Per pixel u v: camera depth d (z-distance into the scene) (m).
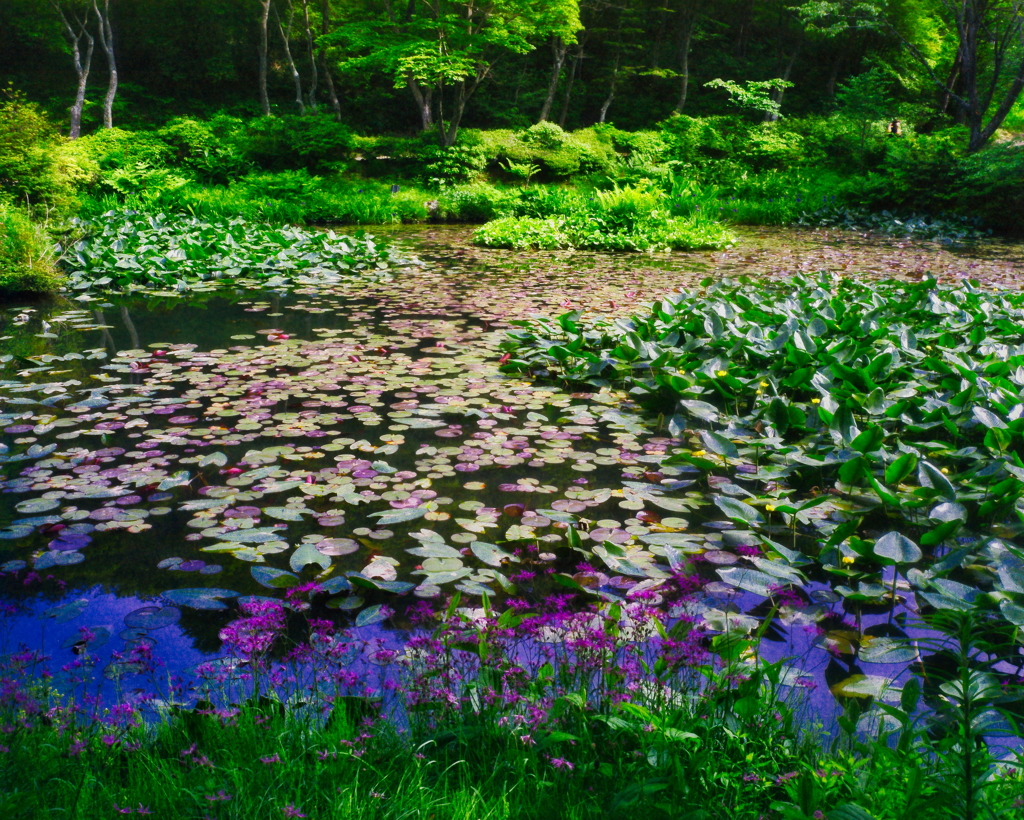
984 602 2.09
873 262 10.82
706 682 1.85
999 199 15.76
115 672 2.00
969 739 1.34
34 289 7.26
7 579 2.48
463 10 22.75
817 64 29.64
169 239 9.83
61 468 3.32
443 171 18.66
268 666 2.05
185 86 24.88
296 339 5.84
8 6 23.31
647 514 3.01
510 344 5.45
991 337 5.22
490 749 1.61
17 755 1.49
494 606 2.36
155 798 1.41
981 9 19.22
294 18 25.38
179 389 4.49
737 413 4.18
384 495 3.11
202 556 2.64
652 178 19.58
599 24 27.62
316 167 18.70
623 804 1.35
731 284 7.45
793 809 1.25
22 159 9.22
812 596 2.43
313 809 1.36
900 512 3.02
